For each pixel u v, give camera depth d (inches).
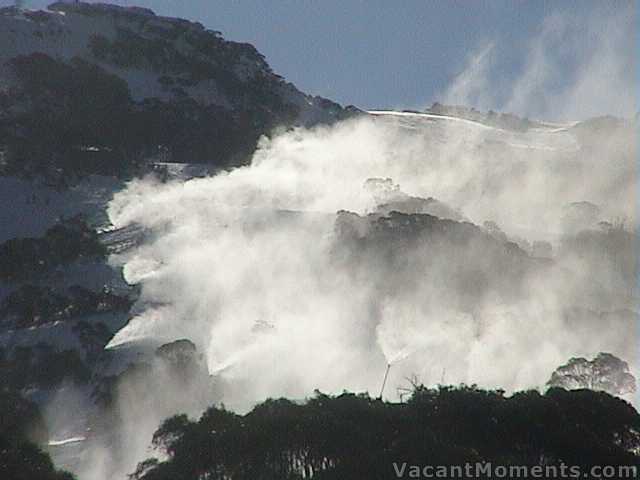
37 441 4943.4
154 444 4097.0
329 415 3846.0
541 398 3973.9
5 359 6151.6
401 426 3850.9
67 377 5994.1
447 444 3651.6
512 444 3789.4
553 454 3740.2
